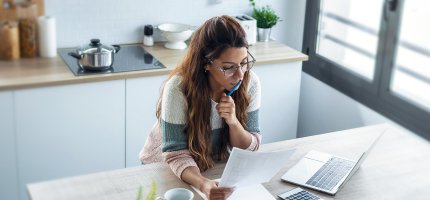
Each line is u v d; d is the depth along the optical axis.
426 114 3.04
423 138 3.08
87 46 3.18
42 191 1.95
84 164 3.21
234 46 1.99
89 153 3.19
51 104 3.02
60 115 3.05
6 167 3.05
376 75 3.36
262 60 3.43
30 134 3.03
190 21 3.77
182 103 2.11
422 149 2.40
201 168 2.15
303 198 1.96
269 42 3.82
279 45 3.76
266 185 2.06
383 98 3.33
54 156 3.12
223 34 1.99
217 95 2.18
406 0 3.14
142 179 2.06
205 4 3.76
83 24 3.53
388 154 2.34
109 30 3.60
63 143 3.12
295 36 4.06
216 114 2.18
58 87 3.00
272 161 1.87
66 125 3.09
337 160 2.25
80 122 3.11
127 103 3.18
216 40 1.99
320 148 2.37
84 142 3.16
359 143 2.43
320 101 3.91
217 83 2.14
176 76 2.13
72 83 3.01
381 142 2.45
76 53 3.26
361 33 3.60
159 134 2.30
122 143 3.25
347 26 3.72
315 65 3.91
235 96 2.21
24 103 2.96
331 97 3.79
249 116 2.29
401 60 3.26
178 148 2.11
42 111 3.01
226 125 2.22
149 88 3.20
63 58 3.31
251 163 1.83
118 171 2.11
